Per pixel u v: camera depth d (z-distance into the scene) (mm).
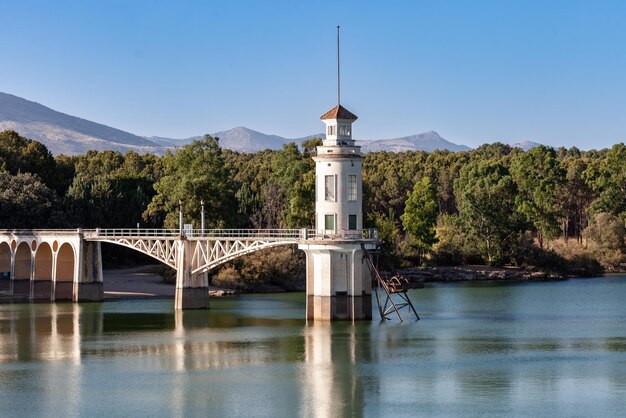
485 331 127750
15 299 177500
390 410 84875
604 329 130375
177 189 199375
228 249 148750
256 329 130000
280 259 195375
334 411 84812
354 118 132375
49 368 104250
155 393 92062
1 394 92250
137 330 132000
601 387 92688
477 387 93062
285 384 95000
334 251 130250
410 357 107875
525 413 83500
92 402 88875
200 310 155625
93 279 172500
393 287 137125
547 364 103875
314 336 122312
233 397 90062
